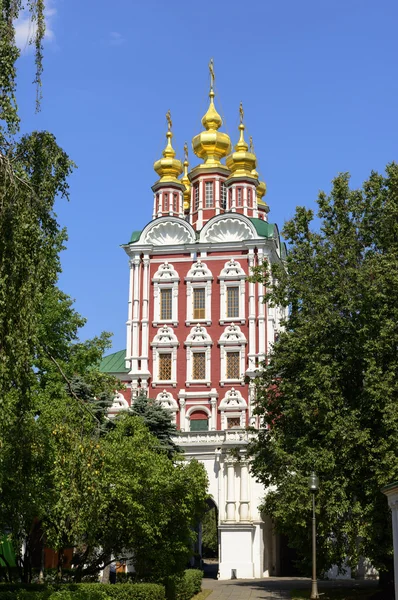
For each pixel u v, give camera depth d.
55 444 26.66
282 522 41.00
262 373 45.22
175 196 87.25
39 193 23.56
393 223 42.03
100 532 34.44
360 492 39.22
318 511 38.59
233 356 76.62
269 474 43.91
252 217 81.38
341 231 44.22
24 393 23.44
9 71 23.44
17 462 24.45
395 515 27.17
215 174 85.38
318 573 43.62
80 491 25.08
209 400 75.75
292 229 45.59
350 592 42.94
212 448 61.69
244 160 85.19
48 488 29.41
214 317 77.38
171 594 38.09
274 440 43.00
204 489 38.12
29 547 35.53
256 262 77.56
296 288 43.62
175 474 35.69
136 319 78.38
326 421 39.22
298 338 41.69
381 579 40.84
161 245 79.38
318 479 36.94
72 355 51.16
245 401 75.06
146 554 36.06
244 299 77.06
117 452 33.62
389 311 39.56
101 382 48.56
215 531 92.38
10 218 22.20
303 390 41.66
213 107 89.62
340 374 40.28
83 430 26.98
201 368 76.81
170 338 77.56
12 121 23.25
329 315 40.88
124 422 37.69
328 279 42.44
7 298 22.08
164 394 76.44
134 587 32.84
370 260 40.69
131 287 79.31
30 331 22.38
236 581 55.41
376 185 44.19
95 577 38.59
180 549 37.12
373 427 39.62
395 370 39.12
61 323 50.97
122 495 32.66
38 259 23.02
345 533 40.78
